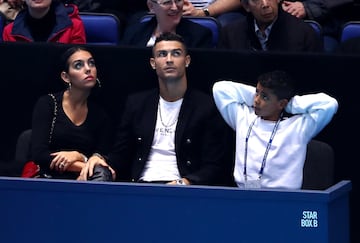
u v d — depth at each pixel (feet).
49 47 55.21
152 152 52.31
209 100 52.19
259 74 53.78
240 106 50.11
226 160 53.31
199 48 54.19
